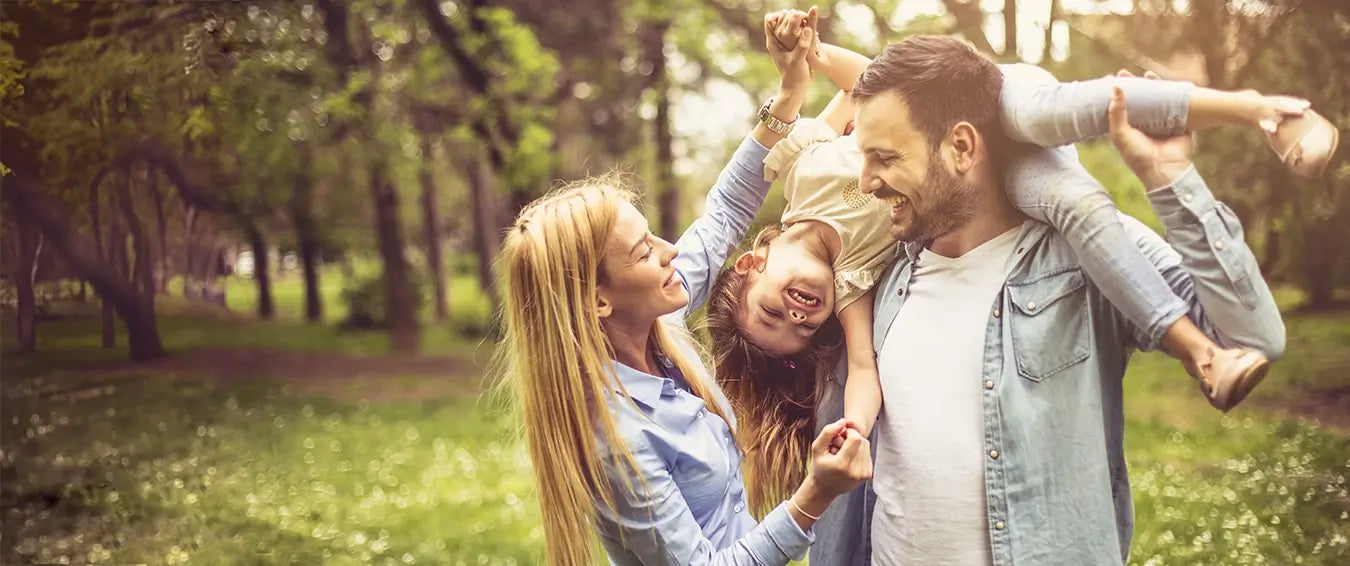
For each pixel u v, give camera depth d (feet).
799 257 6.07
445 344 53.26
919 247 5.79
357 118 36.45
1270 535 12.94
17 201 23.81
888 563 5.79
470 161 57.41
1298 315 16.52
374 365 43.21
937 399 5.58
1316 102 15.85
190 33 25.30
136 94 24.41
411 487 22.31
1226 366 4.75
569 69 48.29
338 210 47.21
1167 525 13.56
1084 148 19.94
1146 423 18.02
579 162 51.72
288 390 34.12
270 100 30.17
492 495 21.20
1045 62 19.57
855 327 6.00
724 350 6.50
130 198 26.43
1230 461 15.34
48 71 22.41
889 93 5.33
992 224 5.57
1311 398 15.97
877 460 5.90
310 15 33.09
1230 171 16.90
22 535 18.89
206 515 19.90
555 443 5.45
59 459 22.65
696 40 38.22
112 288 25.95
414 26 38.83
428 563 16.74
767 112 6.42
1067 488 5.30
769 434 6.54
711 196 6.82
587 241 5.43
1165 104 4.80
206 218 30.60
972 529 5.49
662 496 5.34
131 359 26.78
